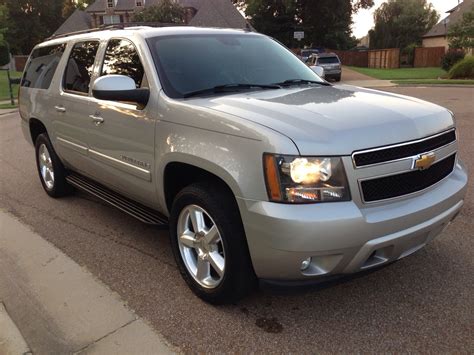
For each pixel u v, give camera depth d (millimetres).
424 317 3143
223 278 3148
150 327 3145
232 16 47562
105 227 4914
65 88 5039
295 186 2686
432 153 3088
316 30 58531
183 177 3652
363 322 3121
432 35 57594
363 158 2773
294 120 2893
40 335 3111
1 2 67562
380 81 27625
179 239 3520
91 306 3420
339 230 2664
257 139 2787
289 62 4566
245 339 2990
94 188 5008
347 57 51875
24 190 6375
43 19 75688
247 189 2811
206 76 3832
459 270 3730
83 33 5133
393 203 2916
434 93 18547
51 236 4719
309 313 3246
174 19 44094
